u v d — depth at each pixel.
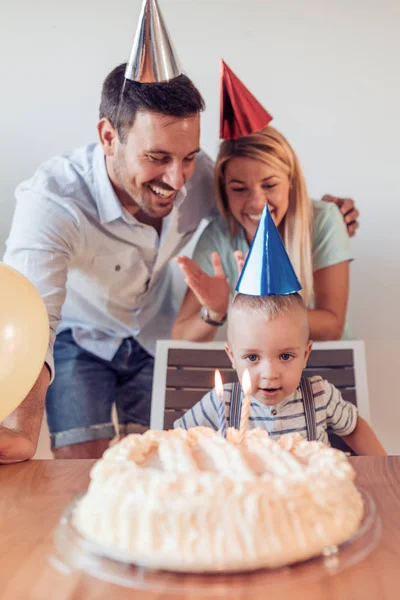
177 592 0.47
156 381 1.61
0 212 1.95
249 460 0.61
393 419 1.94
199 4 1.91
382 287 1.94
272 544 0.50
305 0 1.91
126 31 1.91
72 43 1.91
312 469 0.58
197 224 1.91
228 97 1.84
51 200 1.78
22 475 0.79
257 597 0.46
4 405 0.80
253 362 1.21
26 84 1.92
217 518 0.51
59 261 1.76
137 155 1.80
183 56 1.92
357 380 1.59
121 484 0.54
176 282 1.93
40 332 0.81
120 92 1.79
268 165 1.89
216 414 1.29
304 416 1.27
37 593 0.48
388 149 1.92
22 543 0.57
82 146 1.90
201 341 1.89
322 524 0.53
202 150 1.90
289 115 1.92
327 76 1.92
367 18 1.90
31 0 1.91
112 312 1.90
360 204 1.93
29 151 1.92
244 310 1.21
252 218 1.91
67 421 1.89
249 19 1.92
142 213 1.84
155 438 0.66
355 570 0.50
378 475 0.77
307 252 1.92
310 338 1.91
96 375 1.89
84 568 0.51
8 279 0.79
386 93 1.91
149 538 0.51
